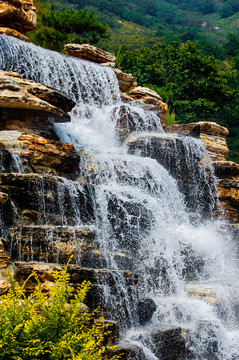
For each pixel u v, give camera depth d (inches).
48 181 330.3
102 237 360.2
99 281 283.1
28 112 420.8
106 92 665.0
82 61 656.4
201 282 423.5
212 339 331.3
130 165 463.8
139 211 401.1
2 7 594.9
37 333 185.2
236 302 382.9
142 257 374.3
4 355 176.7
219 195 582.2
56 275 208.7
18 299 198.1
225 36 4205.2
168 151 546.9
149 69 1453.0
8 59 534.6
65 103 454.0
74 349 186.9
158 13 4795.8
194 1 5536.4
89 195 363.6
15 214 307.4
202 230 478.0
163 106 746.2
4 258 249.0
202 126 682.2
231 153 1601.9
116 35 2689.5
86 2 3964.1
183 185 557.0
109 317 281.6
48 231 294.4
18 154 363.6
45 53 587.5
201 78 1563.7
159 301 345.4
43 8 1301.7
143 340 277.7
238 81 2218.3
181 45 3016.7
